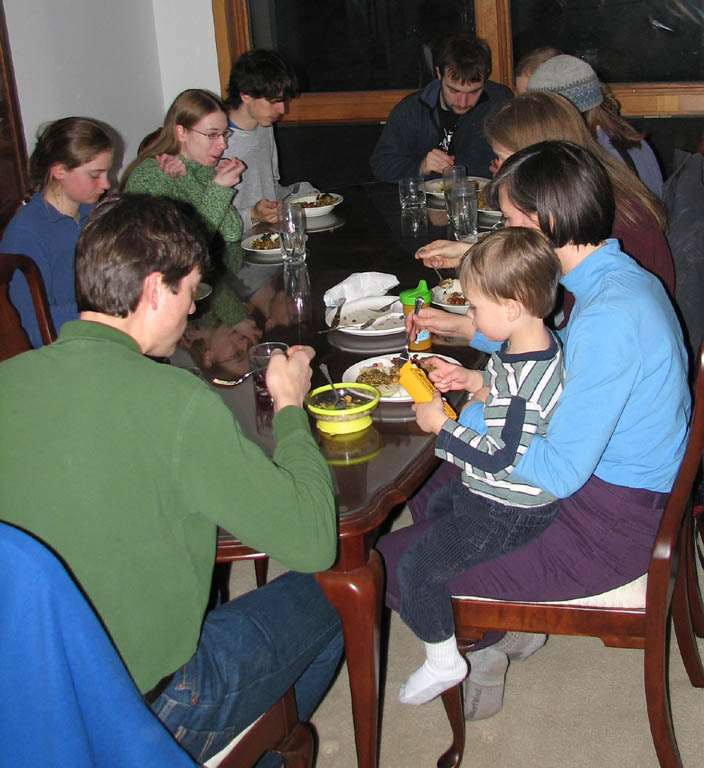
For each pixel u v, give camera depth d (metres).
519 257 1.23
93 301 1.04
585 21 3.75
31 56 3.20
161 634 1.06
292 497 1.04
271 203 2.77
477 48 3.14
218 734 1.19
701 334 1.88
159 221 1.05
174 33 4.08
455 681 1.44
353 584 1.26
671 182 1.99
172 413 0.98
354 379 1.53
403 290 2.00
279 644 1.26
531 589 1.40
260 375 1.50
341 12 4.02
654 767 1.64
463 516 1.41
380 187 3.11
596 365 1.19
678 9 3.59
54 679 0.88
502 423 1.27
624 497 1.33
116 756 0.95
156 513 1.00
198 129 2.59
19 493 0.98
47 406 0.98
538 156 1.28
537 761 1.67
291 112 4.22
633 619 1.40
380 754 1.72
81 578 0.98
